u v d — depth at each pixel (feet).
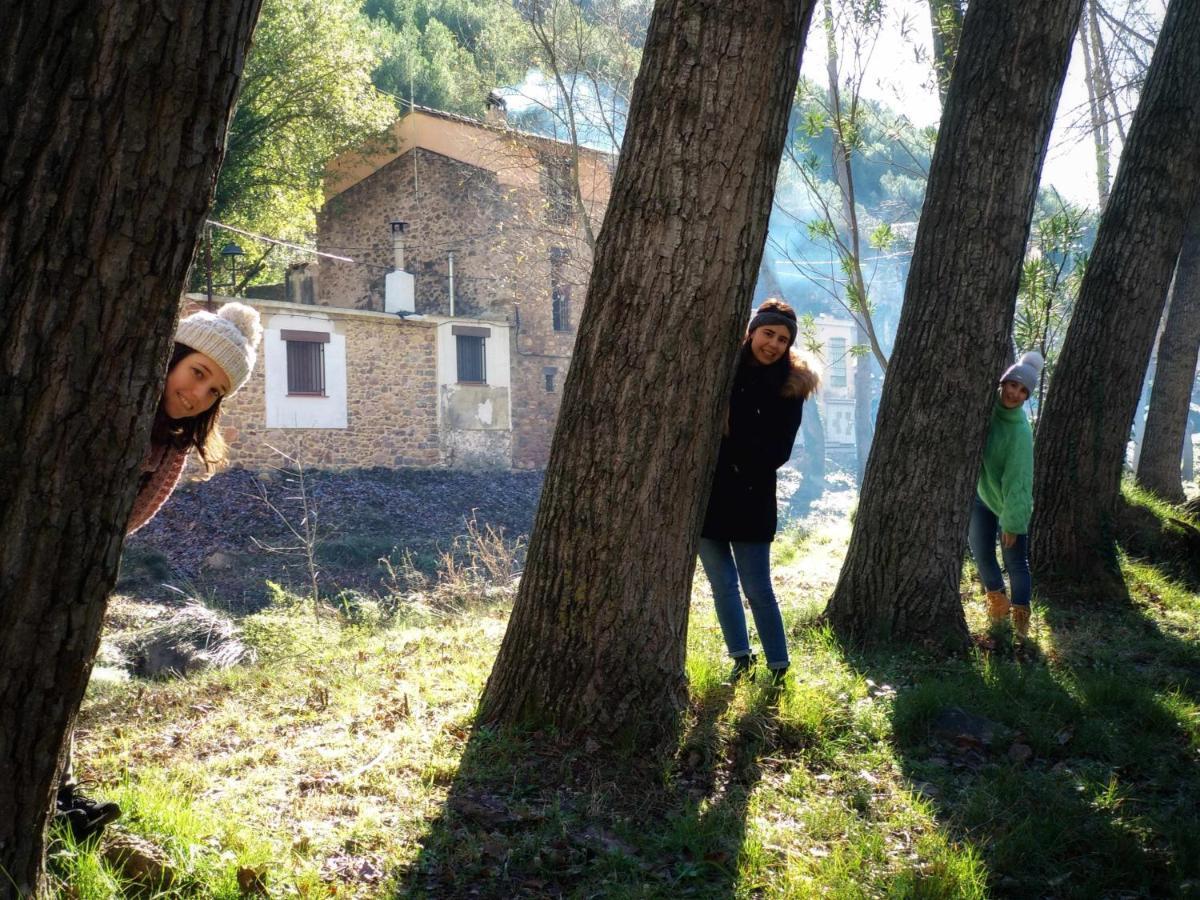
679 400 13.21
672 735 13.47
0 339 5.97
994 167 20.88
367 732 14.20
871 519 21.29
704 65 12.86
